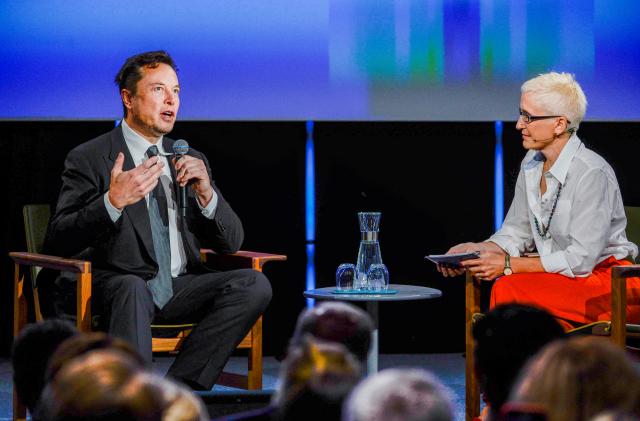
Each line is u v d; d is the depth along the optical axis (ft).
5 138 27.40
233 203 28.02
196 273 21.27
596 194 20.36
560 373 5.58
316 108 27.20
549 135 20.59
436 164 28.32
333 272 28.25
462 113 27.32
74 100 26.73
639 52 27.17
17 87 26.61
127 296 18.66
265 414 8.95
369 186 28.25
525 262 20.21
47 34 26.61
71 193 20.29
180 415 5.64
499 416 6.48
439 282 28.53
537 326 9.58
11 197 27.48
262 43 26.99
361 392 5.51
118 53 26.73
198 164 20.38
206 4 26.78
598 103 27.30
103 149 20.72
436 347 28.96
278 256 21.04
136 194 19.29
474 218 28.40
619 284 18.38
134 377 5.60
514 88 27.30
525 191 21.63
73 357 7.15
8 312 27.94
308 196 28.22
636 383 5.54
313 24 27.07
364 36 27.14
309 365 6.81
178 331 19.93
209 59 26.89
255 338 20.44
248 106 27.07
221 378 21.45
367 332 8.53
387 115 27.30
